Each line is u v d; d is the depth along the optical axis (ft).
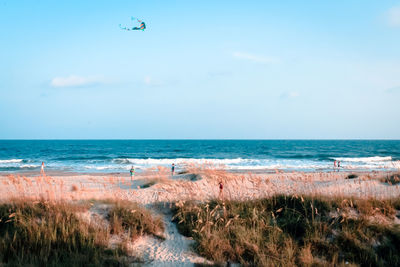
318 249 19.34
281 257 18.07
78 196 30.32
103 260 17.11
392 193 31.04
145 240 21.21
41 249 17.61
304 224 21.76
